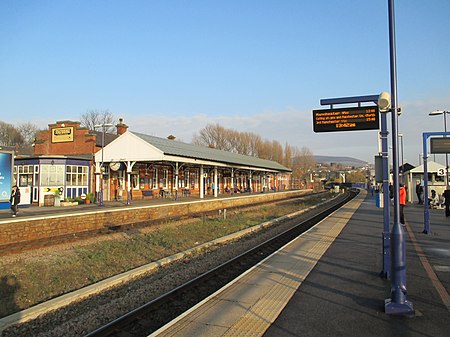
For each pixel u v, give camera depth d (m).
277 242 14.43
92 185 31.05
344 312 5.88
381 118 8.23
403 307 5.71
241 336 5.04
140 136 30.30
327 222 18.19
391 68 6.35
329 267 8.90
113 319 6.61
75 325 6.33
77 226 17.33
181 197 36.97
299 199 47.38
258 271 8.64
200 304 6.37
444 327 5.25
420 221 17.89
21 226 14.77
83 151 33.44
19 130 73.56
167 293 7.40
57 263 11.20
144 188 35.34
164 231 17.58
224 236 16.27
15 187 18.66
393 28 6.39
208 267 10.62
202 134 84.38
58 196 26.69
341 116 9.38
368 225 16.78
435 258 9.73
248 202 38.78
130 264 11.34
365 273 8.27
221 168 46.25
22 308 7.54
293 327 5.31
